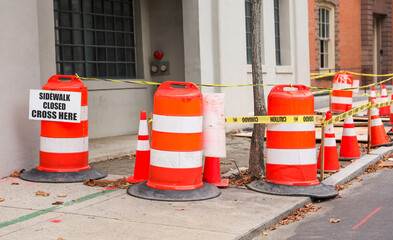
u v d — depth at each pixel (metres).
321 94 18.61
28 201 6.02
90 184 6.83
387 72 27.45
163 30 12.09
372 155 9.24
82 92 7.12
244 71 12.88
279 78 14.84
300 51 15.82
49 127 7.05
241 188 6.89
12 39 7.21
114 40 11.61
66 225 5.12
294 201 6.17
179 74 11.95
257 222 5.30
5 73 7.13
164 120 6.17
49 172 7.06
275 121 6.56
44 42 8.77
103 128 11.16
